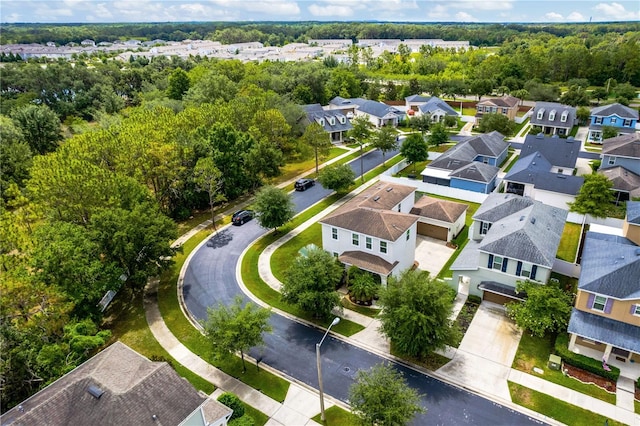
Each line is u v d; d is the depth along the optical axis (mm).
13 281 29312
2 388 26797
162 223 39469
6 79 114000
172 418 21859
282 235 50562
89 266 34562
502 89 115688
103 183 42562
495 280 36031
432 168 63812
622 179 53906
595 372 29016
